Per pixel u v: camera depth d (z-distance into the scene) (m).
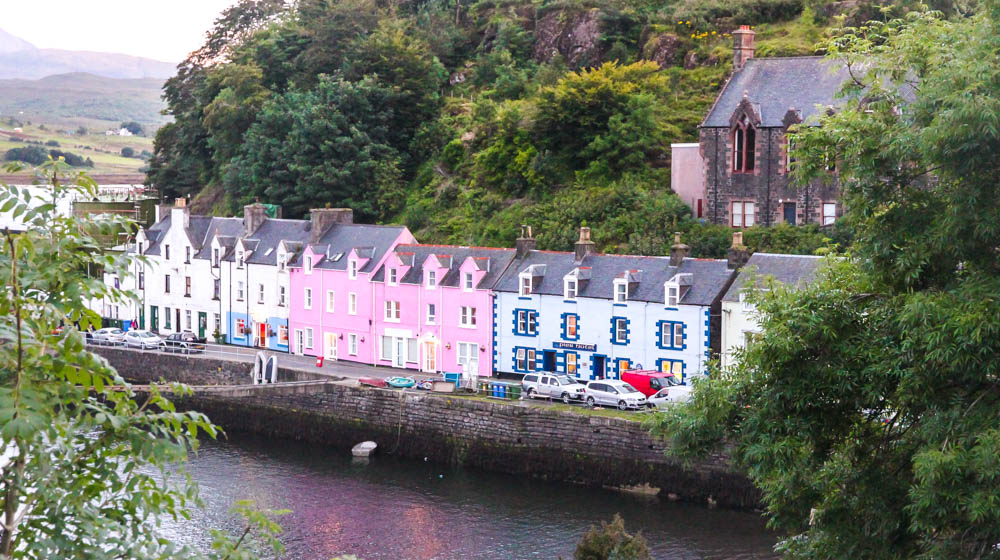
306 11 143.12
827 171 29.23
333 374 79.25
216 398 79.62
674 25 118.75
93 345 93.12
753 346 27.44
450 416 68.06
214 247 96.81
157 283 102.06
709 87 108.69
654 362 70.19
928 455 23.06
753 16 117.12
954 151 23.75
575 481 62.69
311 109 111.06
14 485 13.77
